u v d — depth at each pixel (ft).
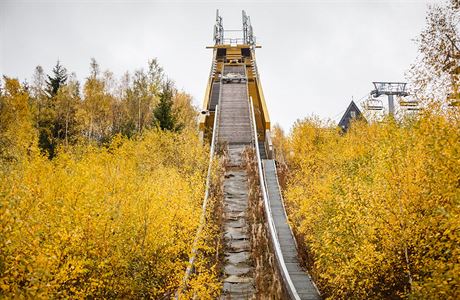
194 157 85.51
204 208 61.21
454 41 44.04
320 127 101.09
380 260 36.94
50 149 110.63
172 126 111.24
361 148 59.11
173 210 48.39
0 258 28.37
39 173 48.29
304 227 55.11
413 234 35.14
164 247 44.45
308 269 53.36
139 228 40.52
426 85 42.60
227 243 60.85
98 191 40.86
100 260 36.42
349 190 41.73
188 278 45.75
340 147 75.92
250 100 132.16
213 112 132.67
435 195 33.58
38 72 179.93
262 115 127.34
